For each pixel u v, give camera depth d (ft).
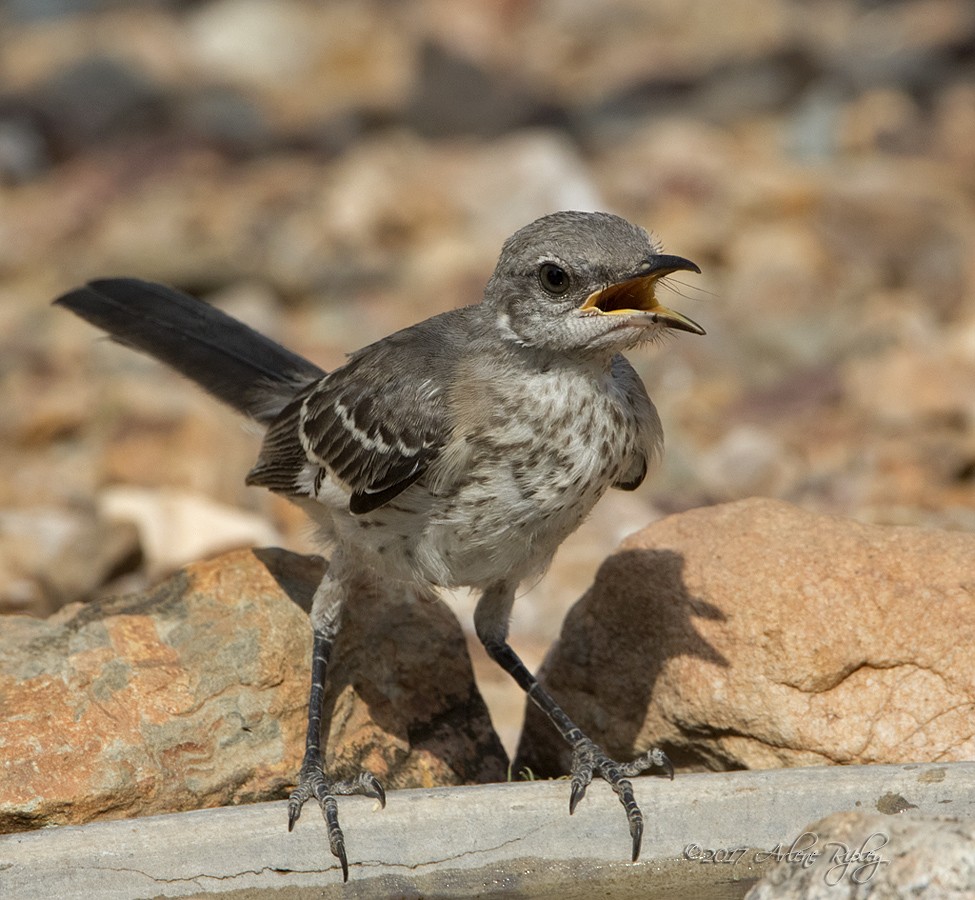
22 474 58.13
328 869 26.14
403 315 73.41
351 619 32.12
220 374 36.09
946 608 29.25
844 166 90.79
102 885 25.02
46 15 141.59
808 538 30.91
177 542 48.52
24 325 75.25
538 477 28.19
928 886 20.70
